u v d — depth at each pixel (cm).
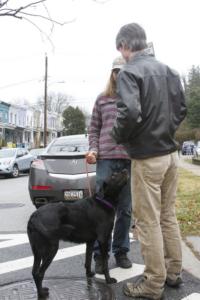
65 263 557
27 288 462
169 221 450
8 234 757
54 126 8206
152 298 427
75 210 451
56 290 454
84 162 859
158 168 414
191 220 771
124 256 525
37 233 433
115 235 521
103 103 507
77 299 428
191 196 1101
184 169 2336
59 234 441
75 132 7925
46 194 860
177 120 432
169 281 459
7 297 437
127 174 465
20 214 973
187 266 527
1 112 5591
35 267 436
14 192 1440
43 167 871
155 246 417
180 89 431
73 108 8106
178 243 452
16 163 2217
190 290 454
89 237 459
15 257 598
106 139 504
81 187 848
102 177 507
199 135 6153
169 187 443
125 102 392
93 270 518
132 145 417
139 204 420
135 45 422
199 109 6775
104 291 450
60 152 909
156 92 409
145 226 420
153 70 414
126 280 483
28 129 6588
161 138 412
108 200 458
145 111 406
